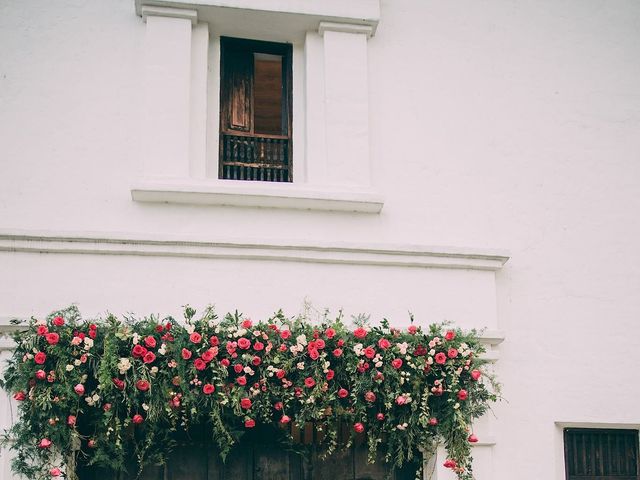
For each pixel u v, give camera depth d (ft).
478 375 20.38
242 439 21.20
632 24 25.02
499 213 23.03
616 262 23.26
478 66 23.90
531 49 24.30
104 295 20.43
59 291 20.27
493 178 23.22
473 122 23.49
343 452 21.52
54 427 18.80
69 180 21.26
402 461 20.72
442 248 21.84
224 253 20.99
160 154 21.53
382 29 23.63
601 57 24.61
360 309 21.42
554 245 23.08
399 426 20.16
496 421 21.70
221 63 23.41
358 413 20.11
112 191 21.36
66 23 22.20
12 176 21.06
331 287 21.40
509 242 22.90
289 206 21.83
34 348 18.80
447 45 23.90
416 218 22.57
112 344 19.01
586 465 22.36
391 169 22.77
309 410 19.74
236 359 19.58
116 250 20.59
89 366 19.12
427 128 23.22
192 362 19.26
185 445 20.93
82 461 20.20
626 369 22.65
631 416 22.39
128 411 19.01
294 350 19.61
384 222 22.35
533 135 23.71
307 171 22.36
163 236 20.72
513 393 21.98
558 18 24.66
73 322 19.34
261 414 19.94
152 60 22.02
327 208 22.03
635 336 22.89
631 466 22.56
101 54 22.17
